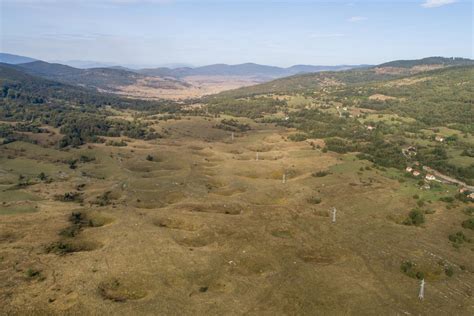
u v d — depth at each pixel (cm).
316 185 13400
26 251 8031
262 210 10994
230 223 9869
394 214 10938
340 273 7606
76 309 6034
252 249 8406
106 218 10125
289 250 8525
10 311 5928
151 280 6975
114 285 6844
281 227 9838
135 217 10069
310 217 10600
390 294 6925
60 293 6494
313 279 7288
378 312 6347
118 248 8181
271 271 7556
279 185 13438
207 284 6975
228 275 7312
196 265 7581
